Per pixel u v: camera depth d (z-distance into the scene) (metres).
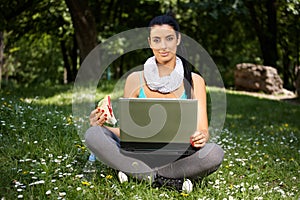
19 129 5.51
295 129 9.94
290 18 22.31
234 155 5.70
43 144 5.12
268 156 5.91
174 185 4.14
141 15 20.47
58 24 18.81
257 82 18.66
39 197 3.62
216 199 3.99
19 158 4.60
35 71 31.41
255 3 20.95
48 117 6.41
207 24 21.16
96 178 4.20
